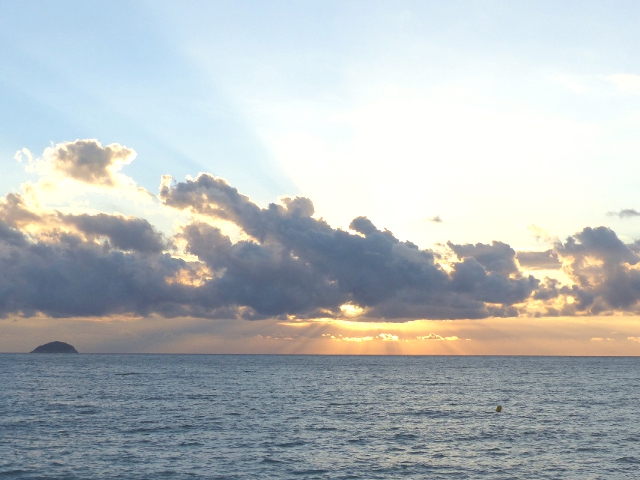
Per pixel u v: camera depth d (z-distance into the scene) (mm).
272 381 141000
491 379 154750
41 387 114438
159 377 154000
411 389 117625
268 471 42438
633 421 67688
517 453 48906
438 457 47312
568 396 101000
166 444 51906
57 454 47375
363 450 49969
